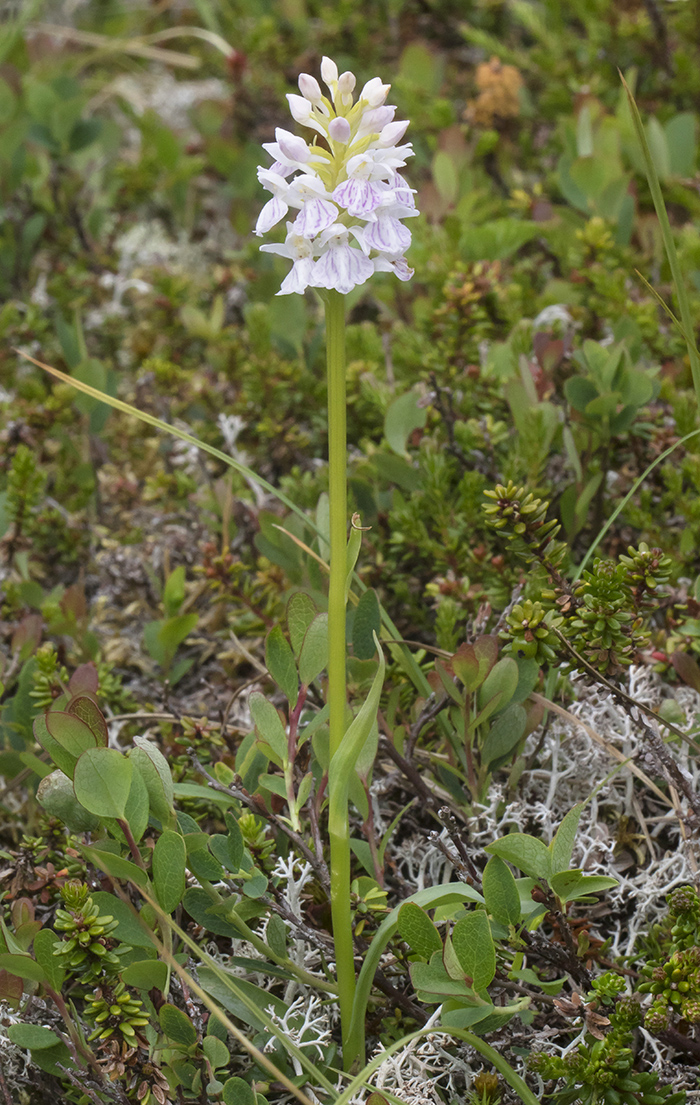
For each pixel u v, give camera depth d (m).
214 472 0.79
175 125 1.34
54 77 1.13
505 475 0.64
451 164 0.88
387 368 0.75
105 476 0.80
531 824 0.60
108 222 1.13
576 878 0.51
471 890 0.52
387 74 1.18
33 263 1.07
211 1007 0.50
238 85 1.15
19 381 0.88
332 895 0.52
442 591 0.63
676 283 0.55
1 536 0.68
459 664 0.56
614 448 0.67
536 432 0.64
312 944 0.56
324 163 0.50
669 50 1.07
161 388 0.82
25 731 0.61
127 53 1.44
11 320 0.90
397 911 0.51
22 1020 0.54
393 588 0.67
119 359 0.97
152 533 0.74
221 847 0.54
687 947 0.52
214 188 1.17
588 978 0.53
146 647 0.68
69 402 0.76
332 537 0.50
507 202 0.94
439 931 0.55
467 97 1.19
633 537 0.67
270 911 0.54
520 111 1.06
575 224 0.86
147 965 0.51
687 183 0.87
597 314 0.76
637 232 0.89
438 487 0.65
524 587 0.61
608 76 1.06
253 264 0.99
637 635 0.54
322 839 0.58
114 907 0.52
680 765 0.59
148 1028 0.53
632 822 0.60
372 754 0.54
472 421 0.67
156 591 0.70
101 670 0.64
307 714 0.58
